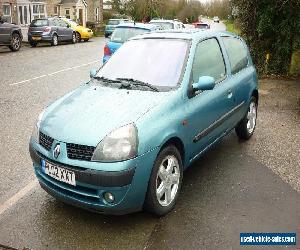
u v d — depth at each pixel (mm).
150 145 3596
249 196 4371
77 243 3525
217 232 3686
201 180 4770
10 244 3512
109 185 3420
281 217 3945
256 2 12094
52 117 3943
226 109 5121
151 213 3887
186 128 4129
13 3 31859
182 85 4254
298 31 11695
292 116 7762
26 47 22844
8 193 4449
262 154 5656
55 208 4121
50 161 3699
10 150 5789
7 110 8023
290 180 4789
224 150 5809
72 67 14367
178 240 3564
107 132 3533
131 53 4887
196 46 4727
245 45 6348
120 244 3508
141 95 4098
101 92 4277
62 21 25250
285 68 12383
